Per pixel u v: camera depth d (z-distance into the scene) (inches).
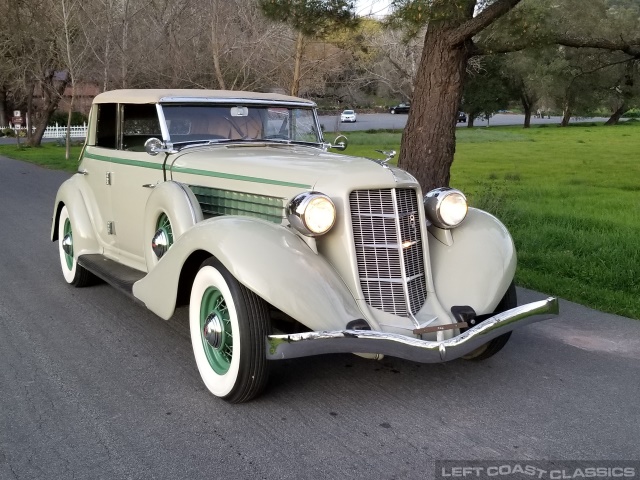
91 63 908.6
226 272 151.5
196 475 126.3
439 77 346.3
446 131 353.1
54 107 1348.4
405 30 307.4
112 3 800.3
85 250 245.1
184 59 698.2
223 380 155.7
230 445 137.7
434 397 162.1
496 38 332.5
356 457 132.7
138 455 133.7
